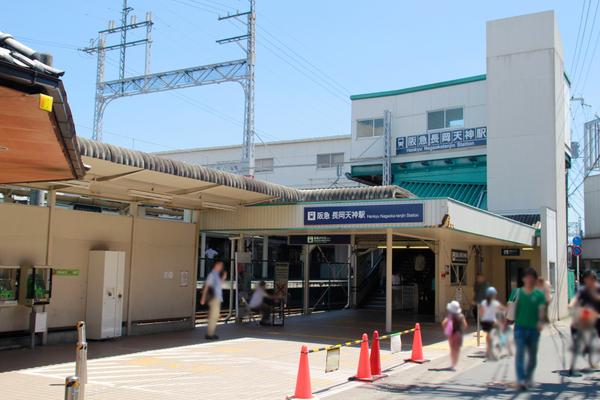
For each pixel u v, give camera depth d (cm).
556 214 2739
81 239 1505
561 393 966
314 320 2223
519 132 2872
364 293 2880
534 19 2895
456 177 3284
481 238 2122
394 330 1933
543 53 2864
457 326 1260
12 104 549
